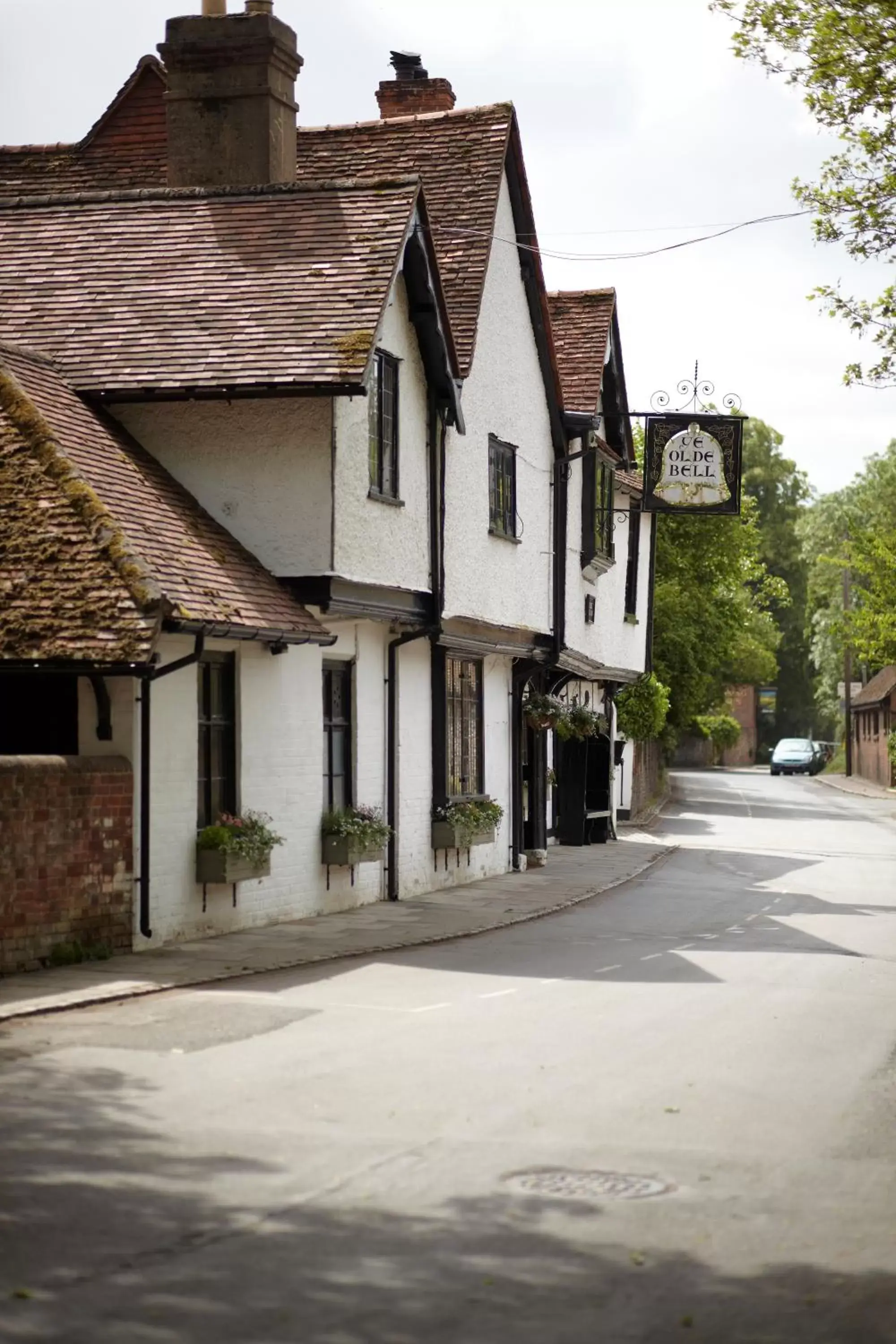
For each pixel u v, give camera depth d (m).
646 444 26.06
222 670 17.06
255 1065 10.04
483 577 24.17
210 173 21.03
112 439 17.72
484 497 24.16
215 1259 6.34
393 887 21.39
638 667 38.38
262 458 18.27
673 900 22.72
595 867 28.06
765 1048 11.15
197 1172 7.57
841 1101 9.54
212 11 21.25
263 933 17.11
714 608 54.69
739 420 25.98
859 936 18.52
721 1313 5.94
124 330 18.58
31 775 13.74
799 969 15.49
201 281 19.08
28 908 13.73
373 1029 11.48
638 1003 13.05
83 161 24.58
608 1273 6.33
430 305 20.45
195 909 16.31
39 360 18.00
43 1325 5.60
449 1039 11.13
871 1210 7.31
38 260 19.88
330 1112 8.83
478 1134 8.44
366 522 19.12
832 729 115.50
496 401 24.72
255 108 20.94
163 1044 10.71
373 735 20.77
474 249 23.44
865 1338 5.75
